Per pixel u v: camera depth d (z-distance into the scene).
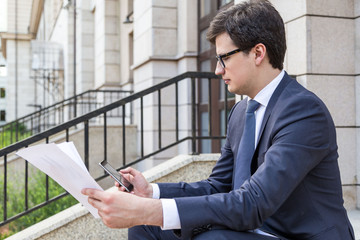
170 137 6.02
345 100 2.99
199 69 5.67
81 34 11.18
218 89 5.23
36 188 4.62
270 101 1.33
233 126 1.56
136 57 6.80
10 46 25.33
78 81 11.66
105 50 9.21
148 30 6.10
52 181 4.79
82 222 2.71
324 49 2.96
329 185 1.25
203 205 1.17
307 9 2.93
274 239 1.23
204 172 3.05
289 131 1.20
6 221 2.87
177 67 6.04
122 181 1.51
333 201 1.26
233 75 1.35
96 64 10.24
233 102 4.76
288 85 1.34
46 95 19.41
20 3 25.36
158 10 5.95
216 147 5.25
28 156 1.20
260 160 1.29
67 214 2.77
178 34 6.00
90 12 11.28
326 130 1.22
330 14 2.98
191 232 1.19
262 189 1.15
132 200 1.18
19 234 2.71
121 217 1.17
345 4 3.02
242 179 1.33
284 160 1.16
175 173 2.98
